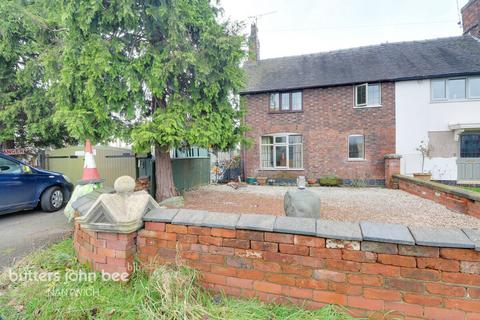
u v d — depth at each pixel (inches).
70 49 174.9
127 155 285.6
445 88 400.5
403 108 414.9
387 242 60.9
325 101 454.0
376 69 439.2
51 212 216.7
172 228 79.1
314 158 461.4
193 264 76.9
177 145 211.9
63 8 174.1
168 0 184.7
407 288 60.2
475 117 388.5
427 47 455.8
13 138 345.4
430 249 58.7
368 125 432.1
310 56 534.9
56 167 324.5
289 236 68.4
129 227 78.0
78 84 182.1
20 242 139.2
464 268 56.8
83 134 187.2
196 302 69.2
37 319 67.8
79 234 96.8
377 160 428.8
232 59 214.1
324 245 65.7
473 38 443.2
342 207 236.7
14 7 268.8
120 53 191.3
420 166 409.7
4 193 185.9
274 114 483.5
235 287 73.1
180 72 202.2
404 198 286.8
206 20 207.3
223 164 583.5
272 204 243.0
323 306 65.9
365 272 62.9
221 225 73.6
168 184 245.8
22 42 311.3
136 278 79.0
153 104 226.8
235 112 255.4
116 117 205.3
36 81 320.8
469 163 400.5
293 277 68.2
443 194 242.8
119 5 171.9
